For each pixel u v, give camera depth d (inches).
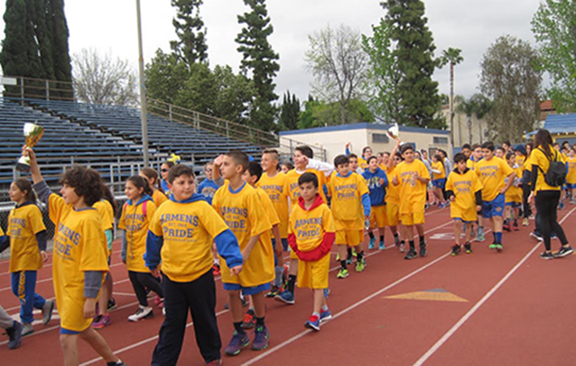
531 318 213.8
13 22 1318.9
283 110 2807.6
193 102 1673.2
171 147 973.8
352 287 289.0
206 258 167.3
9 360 201.0
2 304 306.2
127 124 1046.4
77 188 159.2
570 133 1237.7
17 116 904.3
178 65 1792.6
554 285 264.7
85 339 164.6
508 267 315.3
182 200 167.6
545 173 325.7
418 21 2041.1
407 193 358.6
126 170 762.8
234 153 195.2
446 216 619.8
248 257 189.3
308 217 219.1
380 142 1242.6
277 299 254.8
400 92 2055.9
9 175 642.2
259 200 191.0
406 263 349.7
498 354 176.9
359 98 2087.8
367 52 2059.5
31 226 228.8
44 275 387.5
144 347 208.1
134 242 242.7
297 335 210.1
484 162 374.0
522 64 2089.1
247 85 1818.4
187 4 2039.9
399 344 192.4
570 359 168.9
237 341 192.2
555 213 333.7
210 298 170.1
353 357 182.1
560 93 1672.0
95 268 155.2
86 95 1833.2
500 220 369.4
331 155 1240.2
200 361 187.5
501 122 2132.1
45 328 246.1
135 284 247.8
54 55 1446.9
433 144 1489.9
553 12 1637.6
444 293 261.9
